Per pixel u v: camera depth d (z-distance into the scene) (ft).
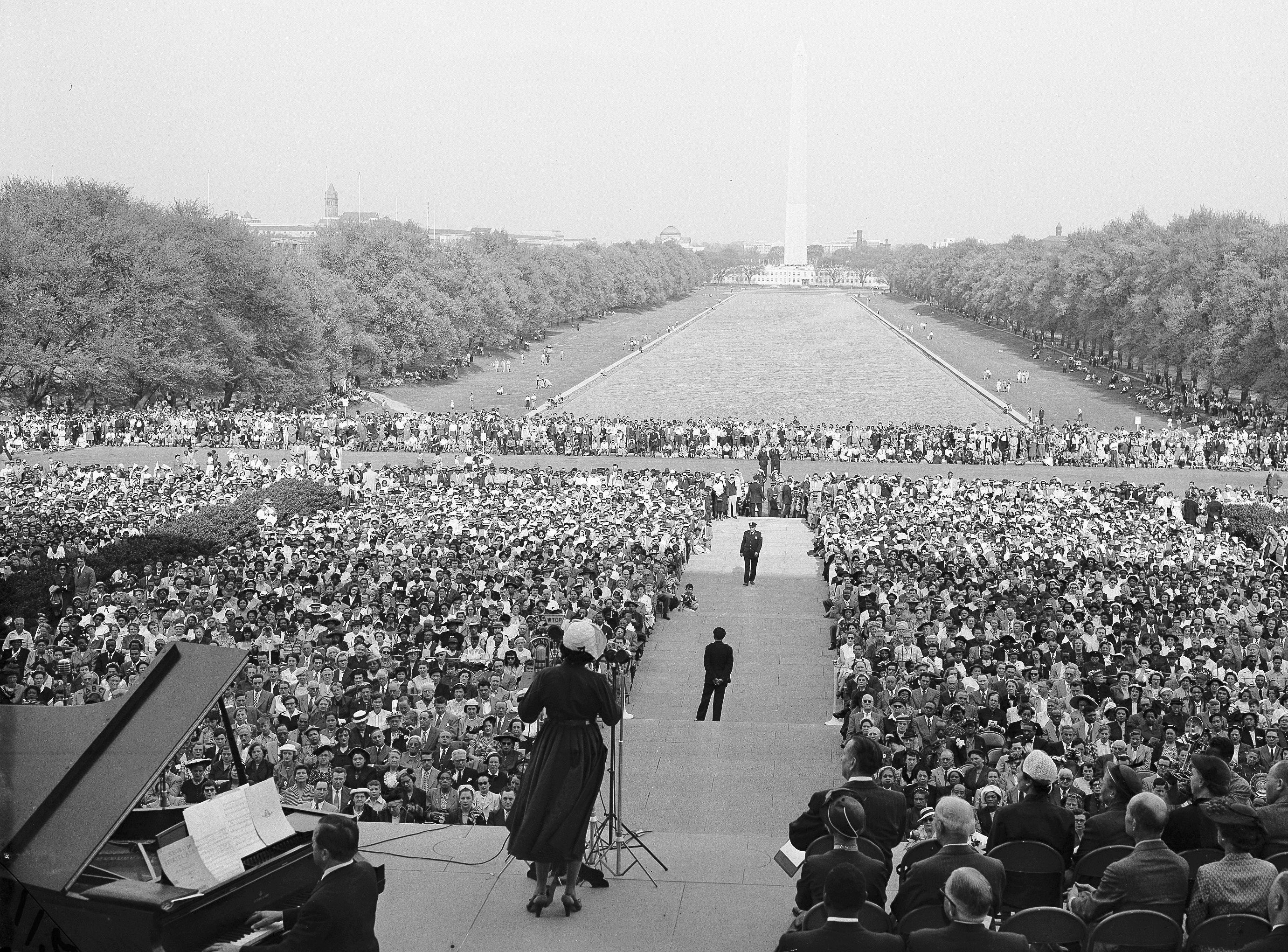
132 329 289.74
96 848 34.04
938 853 37.17
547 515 173.99
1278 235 377.09
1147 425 360.89
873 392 435.53
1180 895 37.22
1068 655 99.55
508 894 43.73
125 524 159.63
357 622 106.63
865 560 145.89
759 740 92.73
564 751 41.73
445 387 447.83
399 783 68.39
